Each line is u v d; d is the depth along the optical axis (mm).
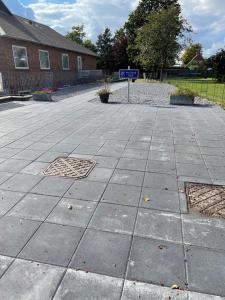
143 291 2014
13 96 12797
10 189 3582
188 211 3078
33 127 7074
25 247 2475
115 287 2047
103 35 52250
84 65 30203
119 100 12688
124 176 4004
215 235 2658
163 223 2852
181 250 2449
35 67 19234
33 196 3400
